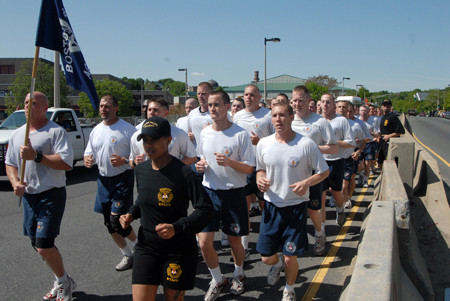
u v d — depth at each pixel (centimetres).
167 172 289
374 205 413
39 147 387
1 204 846
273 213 381
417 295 402
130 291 426
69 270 483
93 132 492
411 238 514
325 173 380
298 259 516
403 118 2650
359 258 275
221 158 397
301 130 535
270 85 8325
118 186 470
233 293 414
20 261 512
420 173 819
